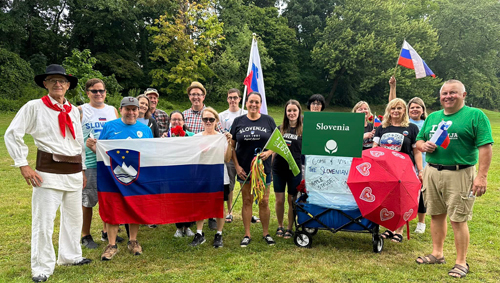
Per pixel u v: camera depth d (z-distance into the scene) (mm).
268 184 4586
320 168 4383
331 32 41406
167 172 4449
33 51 32875
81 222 4035
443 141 3674
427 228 5324
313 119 4285
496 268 3852
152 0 33344
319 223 4414
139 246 4383
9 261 4031
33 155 11320
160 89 33844
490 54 43812
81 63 18656
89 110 4672
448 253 4305
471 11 42219
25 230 5012
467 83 43875
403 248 4492
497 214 5746
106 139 4402
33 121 3592
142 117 5184
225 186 4918
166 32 31844
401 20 41812
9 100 24625
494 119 37125
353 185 4090
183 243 4691
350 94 44625
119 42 34438
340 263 4004
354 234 5078
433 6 47406
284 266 3906
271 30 41625
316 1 47625
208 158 4566
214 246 4535
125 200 4227
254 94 4586
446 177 3750
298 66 45906
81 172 3986
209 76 34312
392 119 4828
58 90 3693
